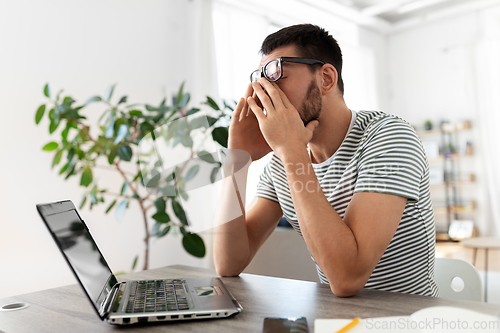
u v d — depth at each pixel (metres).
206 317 0.62
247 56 3.84
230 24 3.72
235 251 0.98
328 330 0.54
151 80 3.14
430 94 5.28
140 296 0.71
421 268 0.96
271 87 0.94
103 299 0.67
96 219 2.71
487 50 4.79
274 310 0.66
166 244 3.06
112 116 2.05
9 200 2.33
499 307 0.63
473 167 4.93
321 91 0.97
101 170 2.73
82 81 2.72
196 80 3.43
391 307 0.65
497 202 4.72
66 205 0.76
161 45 3.22
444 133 5.11
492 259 3.81
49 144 2.01
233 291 0.81
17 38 2.42
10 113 2.37
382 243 0.77
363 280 0.75
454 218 5.08
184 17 3.41
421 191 0.94
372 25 5.17
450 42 5.11
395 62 5.58
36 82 2.48
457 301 0.67
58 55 2.60
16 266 2.34
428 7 4.91
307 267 1.94
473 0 4.70
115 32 2.93
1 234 2.29
